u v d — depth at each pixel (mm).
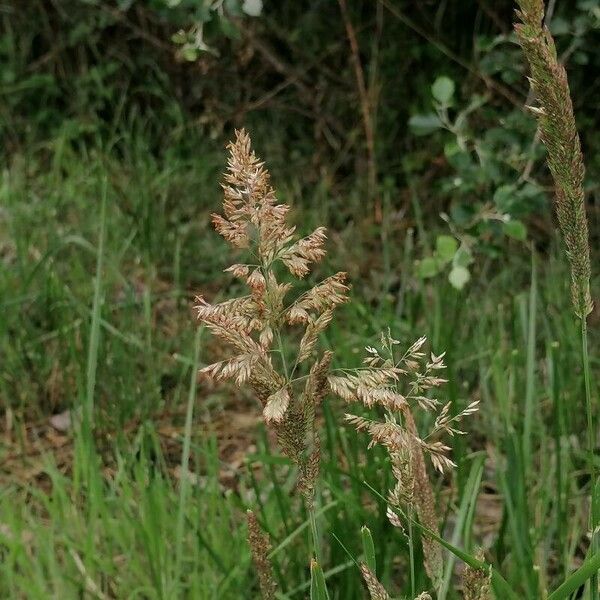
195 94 7023
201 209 6254
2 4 7703
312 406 1640
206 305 1590
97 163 6340
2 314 4527
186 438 2885
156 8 4934
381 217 6246
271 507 3361
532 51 1568
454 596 2768
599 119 6500
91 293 4941
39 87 7469
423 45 6703
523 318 3496
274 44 7160
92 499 3215
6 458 4047
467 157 4797
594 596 1918
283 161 6703
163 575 3090
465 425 4090
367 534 1751
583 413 4043
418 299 4566
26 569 3090
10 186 6230
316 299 1606
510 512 2879
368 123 6309
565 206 1680
